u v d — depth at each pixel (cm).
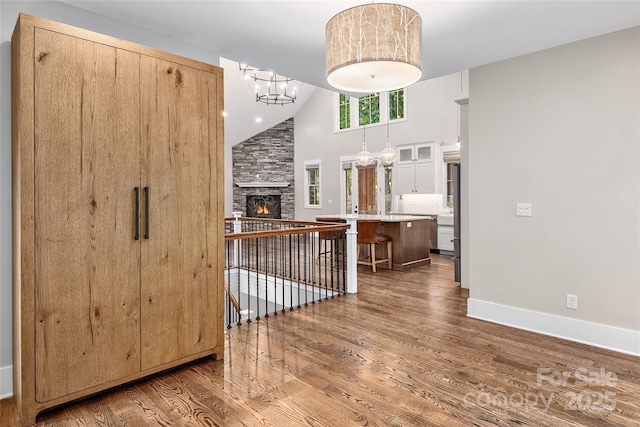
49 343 197
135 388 231
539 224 321
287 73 383
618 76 279
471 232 365
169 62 238
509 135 337
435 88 809
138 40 271
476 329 332
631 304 278
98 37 209
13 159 213
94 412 205
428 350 286
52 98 194
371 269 601
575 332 304
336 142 1009
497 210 347
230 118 973
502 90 340
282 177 1117
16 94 199
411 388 229
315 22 265
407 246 609
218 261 267
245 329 334
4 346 223
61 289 200
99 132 210
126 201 221
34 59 189
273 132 1107
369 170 939
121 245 220
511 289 340
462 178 480
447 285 495
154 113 231
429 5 238
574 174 302
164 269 239
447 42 296
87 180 207
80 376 207
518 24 266
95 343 212
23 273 188
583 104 296
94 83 208
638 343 275
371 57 179
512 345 295
